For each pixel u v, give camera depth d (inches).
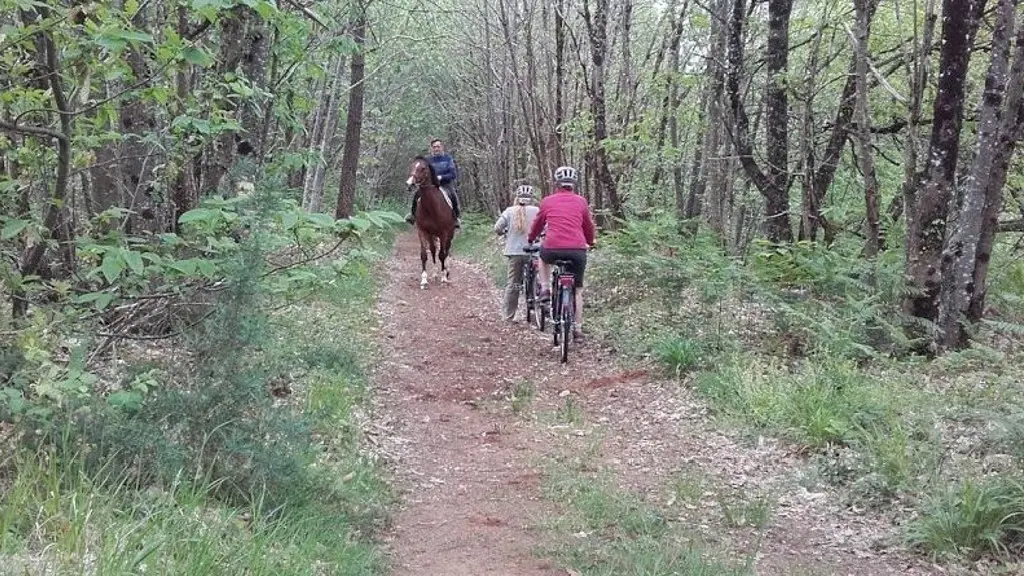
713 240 488.1
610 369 395.2
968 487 217.8
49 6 171.2
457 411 335.3
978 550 209.5
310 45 350.6
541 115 799.7
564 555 204.8
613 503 239.0
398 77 1237.1
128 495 166.1
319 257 205.9
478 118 1365.7
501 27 924.0
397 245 1080.2
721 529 228.8
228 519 163.2
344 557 181.2
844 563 209.6
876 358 353.7
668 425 316.5
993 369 344.2
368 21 448.8
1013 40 465.7
